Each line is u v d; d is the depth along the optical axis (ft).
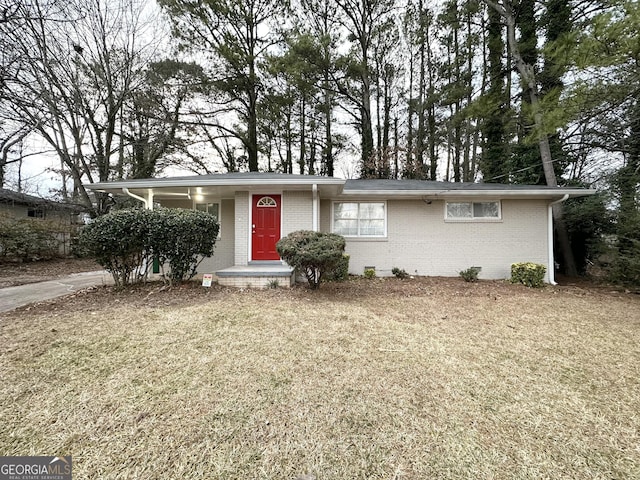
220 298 17.01
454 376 8.72
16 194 47.93
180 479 5.08
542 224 26.61
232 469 5.30
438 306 16.87
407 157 54.54
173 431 6.19
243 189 23.94
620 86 17.95
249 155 52.65
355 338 11.55
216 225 20.71
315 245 18.61
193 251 19.53
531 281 23.39
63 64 39.55
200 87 46.29
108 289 18.97
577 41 18.95
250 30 47.65
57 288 20.53
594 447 5.95
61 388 7.74
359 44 52.19
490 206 27.09
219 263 27.68
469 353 10.43
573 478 5.20
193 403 7.16
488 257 26.91
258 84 47.55
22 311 14.48
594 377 8.82
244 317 13.71
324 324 13.08
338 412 6.91
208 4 41.70
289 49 42.27
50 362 9.16
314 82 43.68
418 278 25.93
